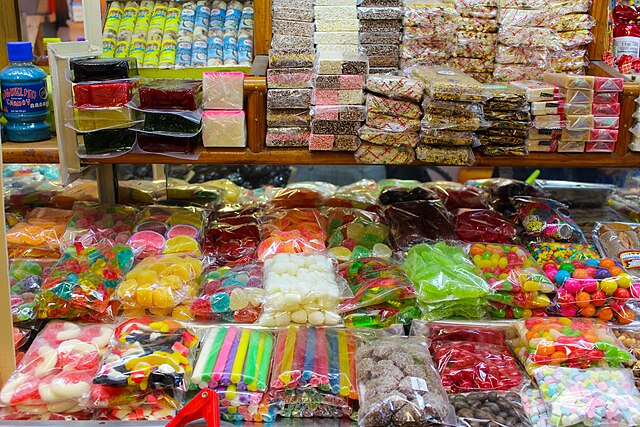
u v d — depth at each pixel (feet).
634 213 8.04
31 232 6.84
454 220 7.36
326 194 8.24
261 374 5.14
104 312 5.75
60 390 4.92
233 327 5.72
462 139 6.08
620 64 7.11
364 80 6.03
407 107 6.04
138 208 7.77
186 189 8.25
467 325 5.88
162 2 7.69
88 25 6.61
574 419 4.84
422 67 6.69
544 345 5.43
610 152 6.41
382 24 6.76
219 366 5.12
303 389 5.06
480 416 4.85
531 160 6.40
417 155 6.23
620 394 5.03
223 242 7.02
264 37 6.96
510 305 6.02
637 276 6.48
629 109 6.28
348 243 6.98
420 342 5.55
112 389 4.94
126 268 6.26
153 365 4.99
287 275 5.95
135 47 7.11
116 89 5.87
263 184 9.62
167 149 6.14
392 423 4.71
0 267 5.09
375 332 5.76
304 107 6.16
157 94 5.87
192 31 7.33
